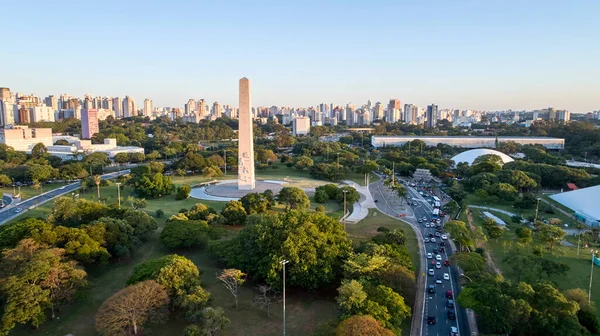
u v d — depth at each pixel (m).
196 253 97.19
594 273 88.50
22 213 135.00
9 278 63.62
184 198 159.25
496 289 65.06
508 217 137.00
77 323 66.81
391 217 138.38
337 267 77.94
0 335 59.06
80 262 81.50
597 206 134.12
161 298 63.75
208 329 58.25
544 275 79.25
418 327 67.62
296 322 67.31
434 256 101.31
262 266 76.50
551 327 59.09
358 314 58.97
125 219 103.00
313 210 140.38
